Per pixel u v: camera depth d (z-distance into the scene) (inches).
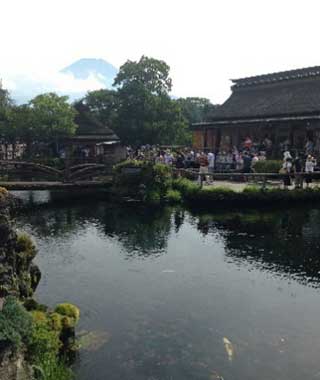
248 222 843.4
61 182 1096.2
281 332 407.2
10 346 280.1
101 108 2252.7
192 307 459.5
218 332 405.7
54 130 1584.6
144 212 938.1
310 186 1067.9
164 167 1068.5
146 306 460.8
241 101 1717.5
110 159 1470.2
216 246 681.6
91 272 561.9
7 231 370.0
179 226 810.2
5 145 1684.3
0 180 1172.5
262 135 1502.2
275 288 514.9
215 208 976.9
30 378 285.4
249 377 336.8
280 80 1641.2
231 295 493.4
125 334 398.0
